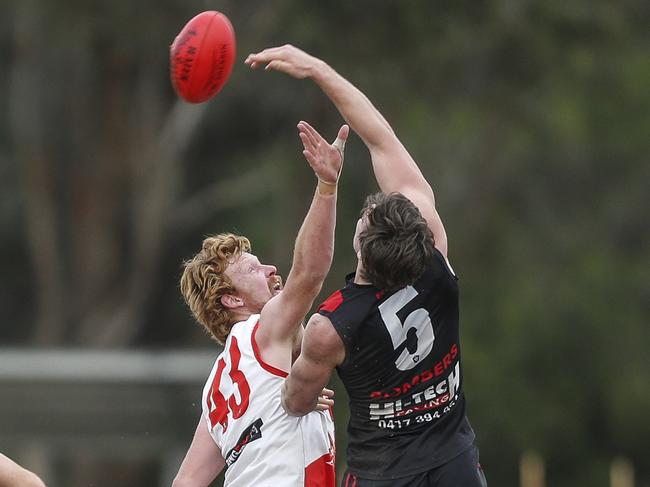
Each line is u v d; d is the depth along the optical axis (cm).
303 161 9588
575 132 10125
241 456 2241
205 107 10000
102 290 10600
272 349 2236
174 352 8012
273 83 9344
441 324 2091
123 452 7488
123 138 10400
